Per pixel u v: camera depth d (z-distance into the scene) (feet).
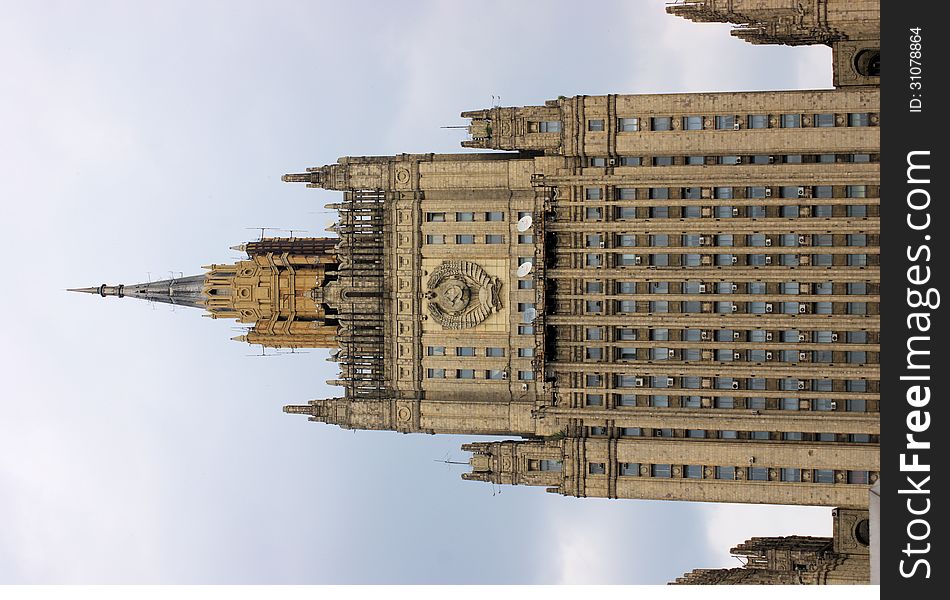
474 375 565.12
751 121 540.52
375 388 574.56
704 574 579.07
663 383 549.95
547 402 557.33
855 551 546.26
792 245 542.57
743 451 539.70
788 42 555.69
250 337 588.09
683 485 544.62
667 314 548.72
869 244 537.24
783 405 542.98
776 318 540.93
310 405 576.61
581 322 552.41
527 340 561.02
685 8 538.88
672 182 544.62
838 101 533.96
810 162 540.93
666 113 543.80
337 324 587.27
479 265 564.71
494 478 557.74
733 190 544.62
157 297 615.57
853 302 538.88
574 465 549.95
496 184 561.43
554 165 556.10
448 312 565.12
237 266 590.14
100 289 620.49
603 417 550.36
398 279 569.23
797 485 538.06
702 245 547.08
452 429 565.53
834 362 539.70
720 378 547.08
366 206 571.28
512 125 558.56
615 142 546.67
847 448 533.55
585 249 553.64
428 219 567.59
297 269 586.45
